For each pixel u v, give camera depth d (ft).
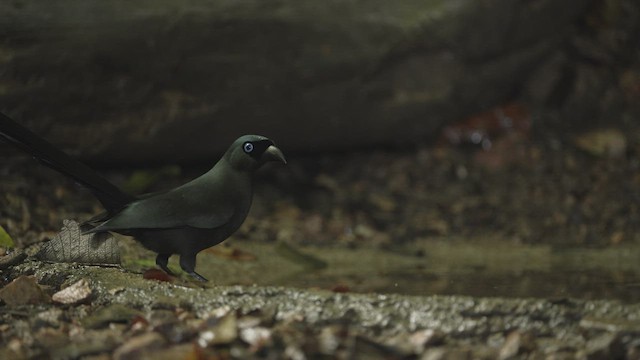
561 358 19.40
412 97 46.65
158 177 42.19
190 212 23.47
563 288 28.99
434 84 47.11
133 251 30.19
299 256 35.35
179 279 25.67
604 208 44.42
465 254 38.19
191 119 40.86
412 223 43.01
